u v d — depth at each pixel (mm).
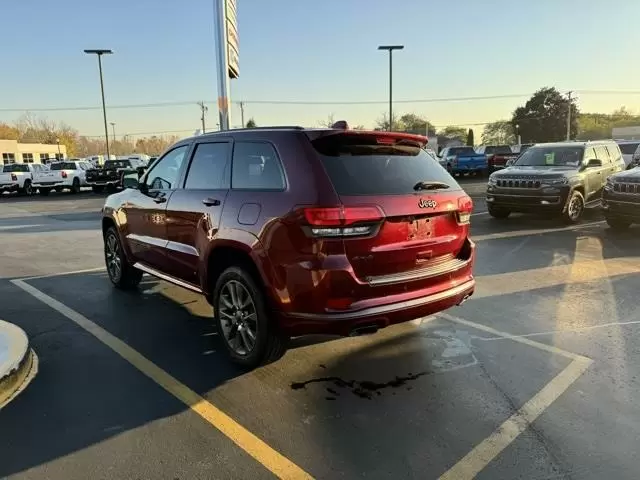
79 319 5379
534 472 2783
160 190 5297
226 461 2898
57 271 7789
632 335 4742
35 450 3000
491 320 5211
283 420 3338
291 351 4465
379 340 4699
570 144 12820
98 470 2816
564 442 3053
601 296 5977
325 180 3543
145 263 5820
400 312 3727
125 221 6051
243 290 4039
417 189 3910
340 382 3877
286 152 3789
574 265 7555
